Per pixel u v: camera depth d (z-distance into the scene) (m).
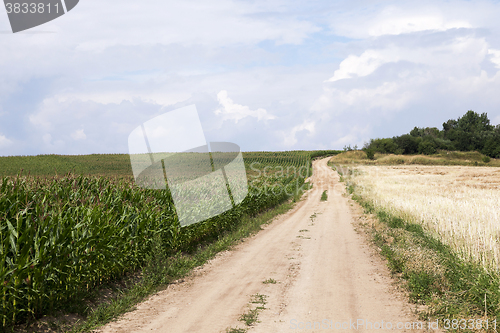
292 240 11.41
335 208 21.00
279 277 7.09
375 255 8.95
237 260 8.84
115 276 6.64
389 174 52.41
